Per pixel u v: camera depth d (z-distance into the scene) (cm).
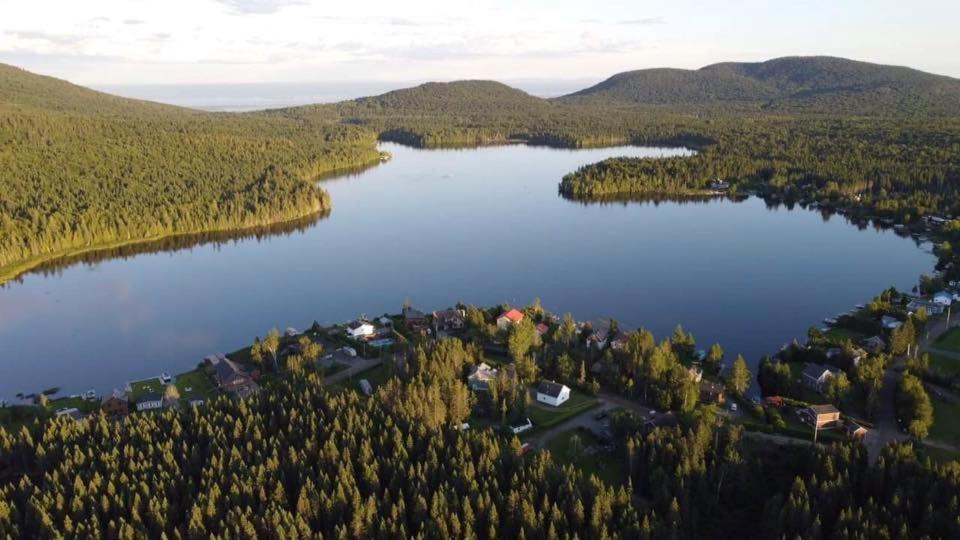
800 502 10125
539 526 9944
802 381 15512
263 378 16125
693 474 11275
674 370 14688
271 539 9988
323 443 12012
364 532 10062
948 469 10550
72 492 10712
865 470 11056
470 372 15888
